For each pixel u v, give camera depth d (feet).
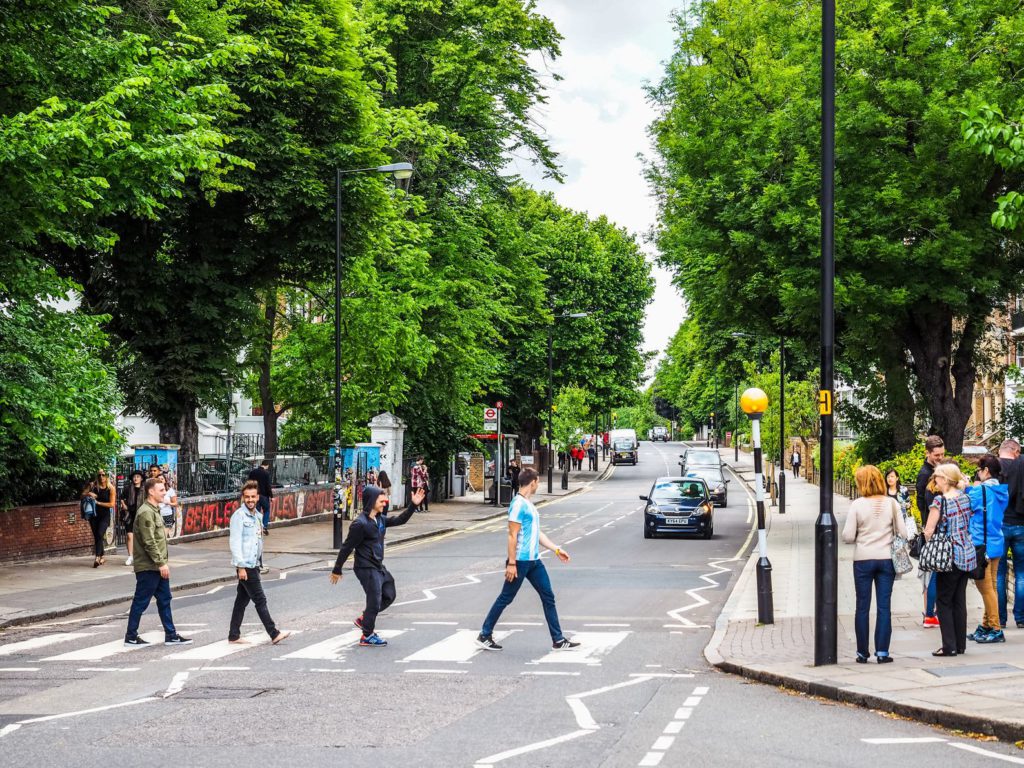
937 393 98.32
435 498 171.63
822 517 38.70
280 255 105.19
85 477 81.82
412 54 138.51
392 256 126.21
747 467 287.28
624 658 42.27
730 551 91.35
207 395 103.55
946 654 38.47
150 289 100.99
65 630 51.98
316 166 100.73
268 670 39.70
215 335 104.88
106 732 29.73
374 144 106.01
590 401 234.17
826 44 39.42
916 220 86.02
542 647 44.86
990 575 41.32
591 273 228.02
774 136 91.35
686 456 175.42
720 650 42.52
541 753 27.09
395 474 146.92
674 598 61.41
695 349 227.61
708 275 104.32
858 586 38.27
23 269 60.49
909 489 81.87
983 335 105.70
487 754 27.04
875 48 88.79
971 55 89.81
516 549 43.98
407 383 137.90
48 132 52.37
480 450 177.88
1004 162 40.73
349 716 31.68
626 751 27.27
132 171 59.21
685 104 100.27
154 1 86.94
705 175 98.89
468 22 142.00
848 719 31.01
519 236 156.15
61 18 61.57
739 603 57.72
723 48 103.14
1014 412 109.81
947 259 84.94
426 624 51.42
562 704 33.40
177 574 75.25
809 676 35.86
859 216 86.63
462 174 143.13
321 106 101.24
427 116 139.23
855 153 87.97
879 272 88.33
